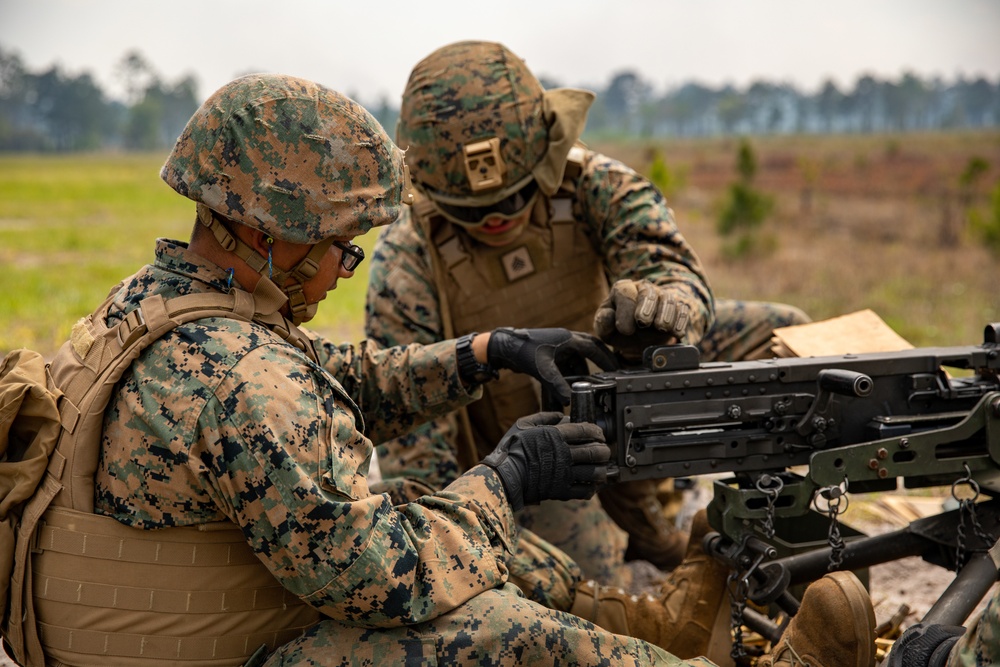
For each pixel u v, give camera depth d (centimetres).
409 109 320
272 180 205
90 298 1112
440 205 326
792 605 262
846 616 223
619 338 265
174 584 203
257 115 205
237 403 195
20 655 216
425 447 323
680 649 269
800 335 300
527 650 210
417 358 268
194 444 195
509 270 338
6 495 206
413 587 203
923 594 346
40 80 14812
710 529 272
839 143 6919
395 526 205
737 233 1739
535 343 259
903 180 3372
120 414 202
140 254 1681
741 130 16662
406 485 285
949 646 204
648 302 256
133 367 204
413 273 342
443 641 205
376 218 216
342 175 212
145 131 13362
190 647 205
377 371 270
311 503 194
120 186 4225
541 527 325
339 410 210
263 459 193
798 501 244
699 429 251
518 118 312
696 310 301
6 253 1664
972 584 238
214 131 206
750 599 249
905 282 1168
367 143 216
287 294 223
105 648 204
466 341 267
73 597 204
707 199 2969
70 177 4950
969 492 435
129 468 200
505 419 345
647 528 364
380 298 344
